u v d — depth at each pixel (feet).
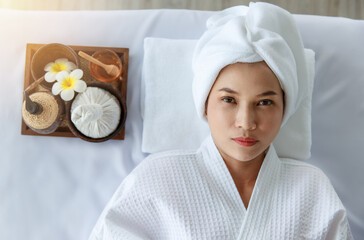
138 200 3.25
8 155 3.77
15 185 3.77
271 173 3.26
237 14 3.24
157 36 3.85
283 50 2.77
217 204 3.18
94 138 3.52
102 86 3.53
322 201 3.25
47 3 4.96
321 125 3.86
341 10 5.08
